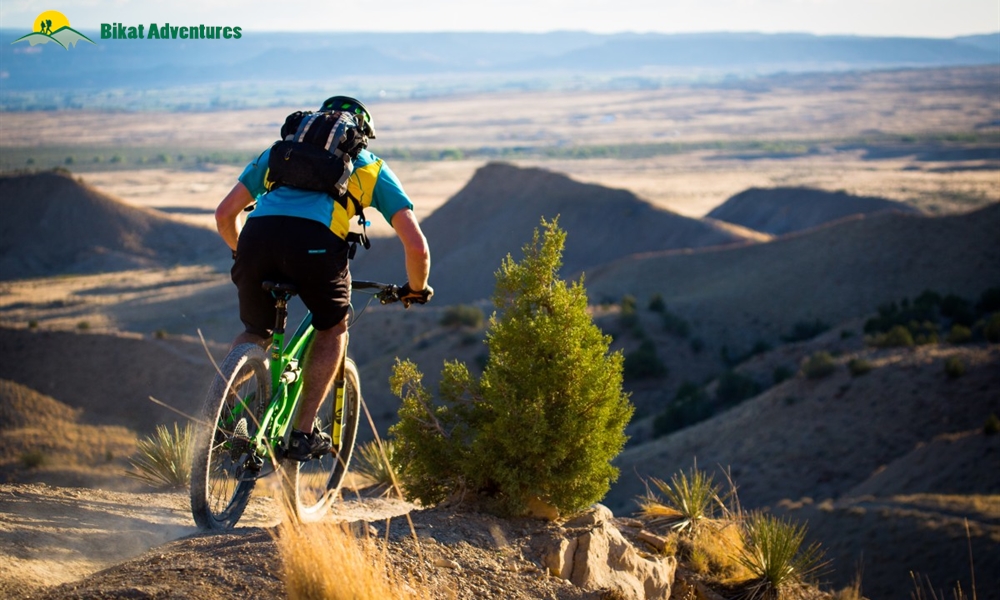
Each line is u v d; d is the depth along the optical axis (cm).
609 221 14275
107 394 5225
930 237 9038
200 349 5656
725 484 4212
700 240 13300
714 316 8075
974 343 5134
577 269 13412
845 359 5253
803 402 4753
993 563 2461
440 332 6738
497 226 14412
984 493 3194
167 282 14712
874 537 2852
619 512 3669
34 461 3722
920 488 3491
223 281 14000
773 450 4400
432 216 15400
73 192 19250
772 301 8450
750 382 5675
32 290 15000
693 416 5391
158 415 4938
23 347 5847
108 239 18525
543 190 15125
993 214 8962
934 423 4250
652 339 7162
